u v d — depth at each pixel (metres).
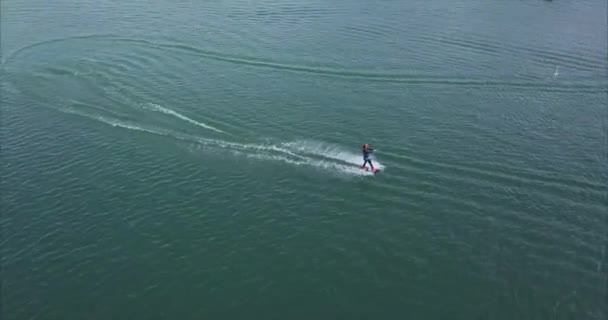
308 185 33.59
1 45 60.81
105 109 44.50
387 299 25.28
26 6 77.81
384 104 44.50
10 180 34.69
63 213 31.45
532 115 42.44
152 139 39.53
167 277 26.86
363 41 59.53
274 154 37.12
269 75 50.94
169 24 66.94
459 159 35.78
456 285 25.86
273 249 28.59
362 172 34.59
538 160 35.66
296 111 43.31
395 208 31.25
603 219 29.72
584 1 77.12
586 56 54.50
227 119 42.00
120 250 28.58
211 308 25.09
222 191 33.25
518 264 26.86
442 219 30.23
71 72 52.34
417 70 51.44
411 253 27.95
